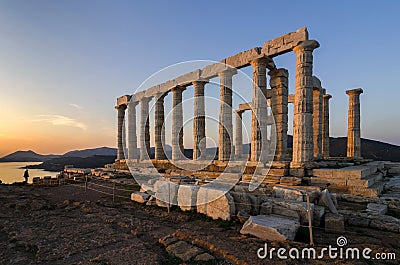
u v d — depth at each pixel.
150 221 8.91
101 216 9.66
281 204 8.26
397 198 10.57
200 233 7.04
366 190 11.62
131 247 6.43
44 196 15.21
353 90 25.28
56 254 6.06
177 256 5.71
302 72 16.05
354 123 25.28
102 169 28.81
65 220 9.20
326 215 7.79
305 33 16.02
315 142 23.95
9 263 5.66
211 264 5.23
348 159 21.92
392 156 52.91
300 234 6.86
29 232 7.75
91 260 5.71
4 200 13.17
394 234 7.41
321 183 13.24
